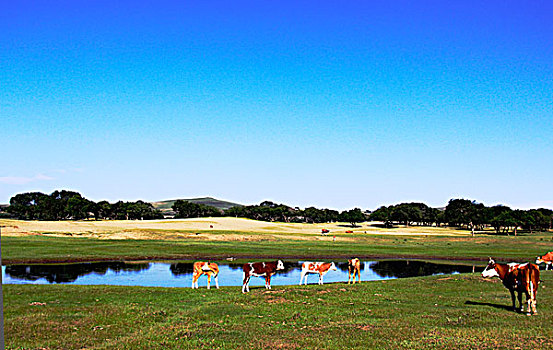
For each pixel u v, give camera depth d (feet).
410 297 86.79
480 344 51.49
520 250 261.24
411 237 393.29
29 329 61.11
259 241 310.45
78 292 91.97
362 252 241.96
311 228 513.86
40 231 309.42
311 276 154.30
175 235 318.45
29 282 131.95
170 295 89.25
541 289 95.86
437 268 183.32
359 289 96.94
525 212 535.19
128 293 91.20
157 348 51.85
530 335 55.21
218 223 495.41
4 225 325.01
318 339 54.90
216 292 94.38
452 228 651.66
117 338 56.90
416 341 53.42
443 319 65.51
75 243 247.09
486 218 559.38
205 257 205.26
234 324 63.46
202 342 53.93
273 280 142.82
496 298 85.71
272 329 60.44
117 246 234.99
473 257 224.53
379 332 57.93
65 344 54.24
